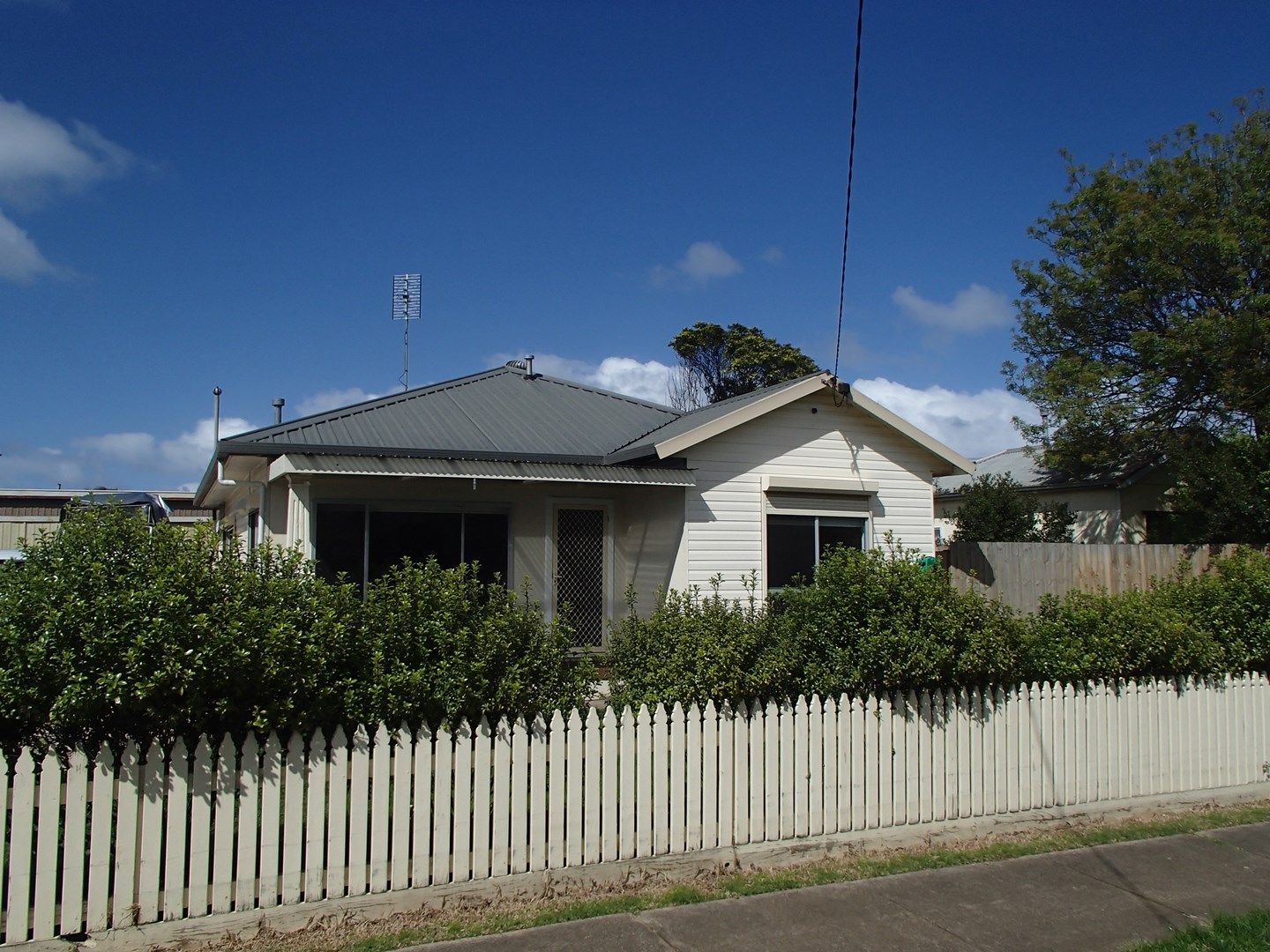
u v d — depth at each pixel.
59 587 4.92
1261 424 18.38
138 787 4.97
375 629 5.82
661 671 6.86
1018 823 7.54
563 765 6.01
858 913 5.77
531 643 6.26
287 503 11.32
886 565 7.43
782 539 12.22
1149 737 8.42
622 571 12.35
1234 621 9.37
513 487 11.51
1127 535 21.19
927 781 7.32
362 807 5.42
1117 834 7.56
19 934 4.70
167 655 4.82
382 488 10.98
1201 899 6.15
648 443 11.36
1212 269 19.16
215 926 5.03
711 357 39.91
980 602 7.57
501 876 5.77
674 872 6.21
